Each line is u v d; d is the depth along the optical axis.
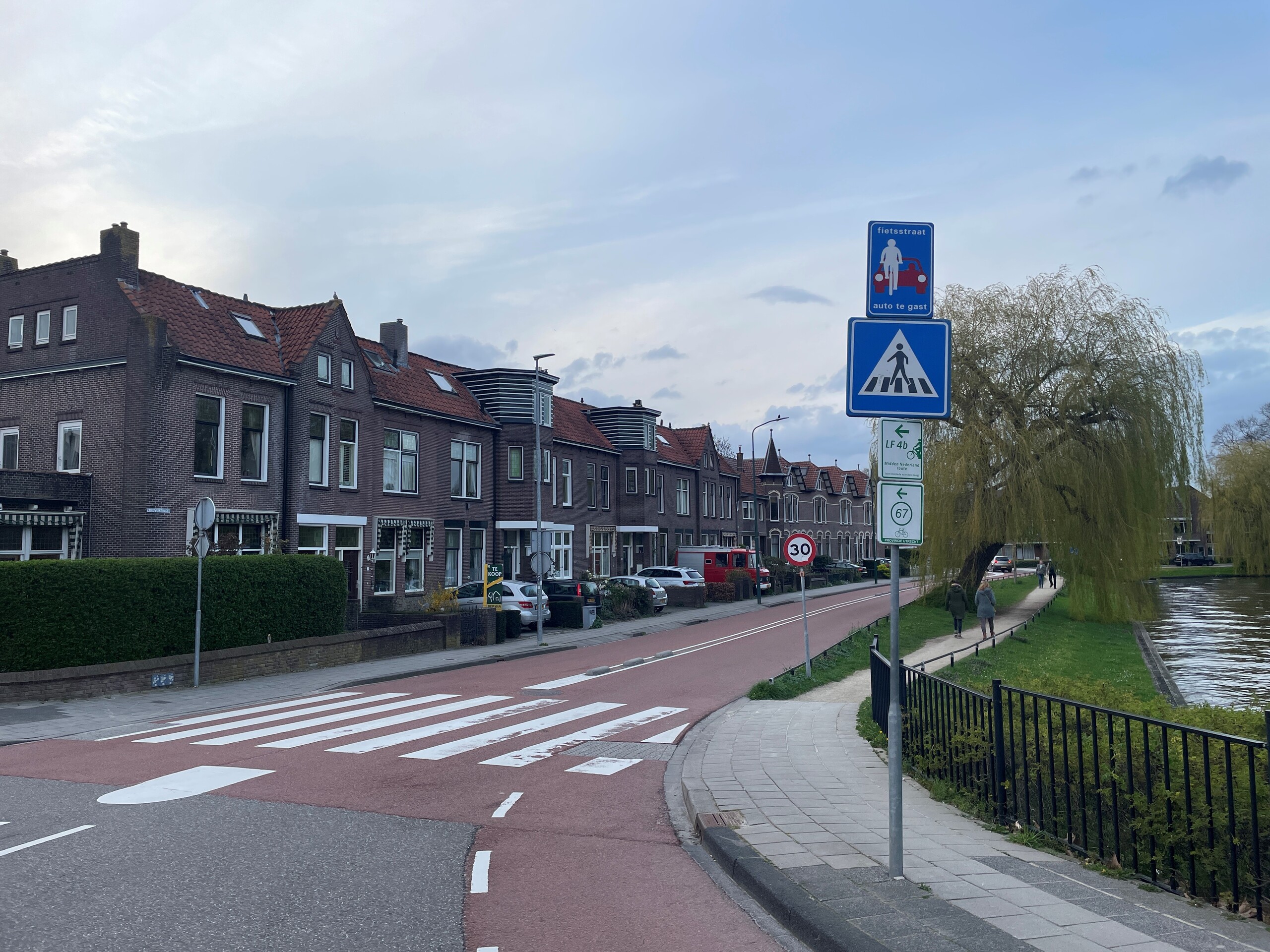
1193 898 5.01
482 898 5.40
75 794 8.06
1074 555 29.83
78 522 19.91
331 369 25.39
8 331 22.16
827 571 61.97
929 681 8.70
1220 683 20.75
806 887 5.21
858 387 5.59
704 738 10.87
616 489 43.78
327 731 11.46
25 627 14.17
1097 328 29.36
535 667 19.34
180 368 20.75
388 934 4.80
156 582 15.83
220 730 11.50
